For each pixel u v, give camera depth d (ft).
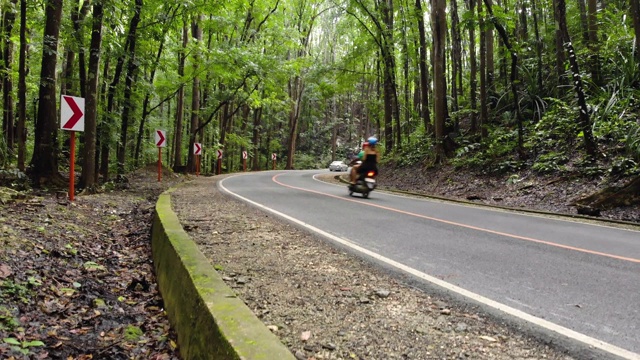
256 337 9.08
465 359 9.70
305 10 135.44
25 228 20.65
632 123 42.01
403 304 13.29
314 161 203.10
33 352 11.24
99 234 24.63
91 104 40.11
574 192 40.16
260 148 181.57
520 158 51.24
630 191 35.22
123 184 51.57
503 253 20.25
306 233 23.91
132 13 50.72
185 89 111.24
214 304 10.93
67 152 64.39
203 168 129.80
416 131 86.99
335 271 16.74
